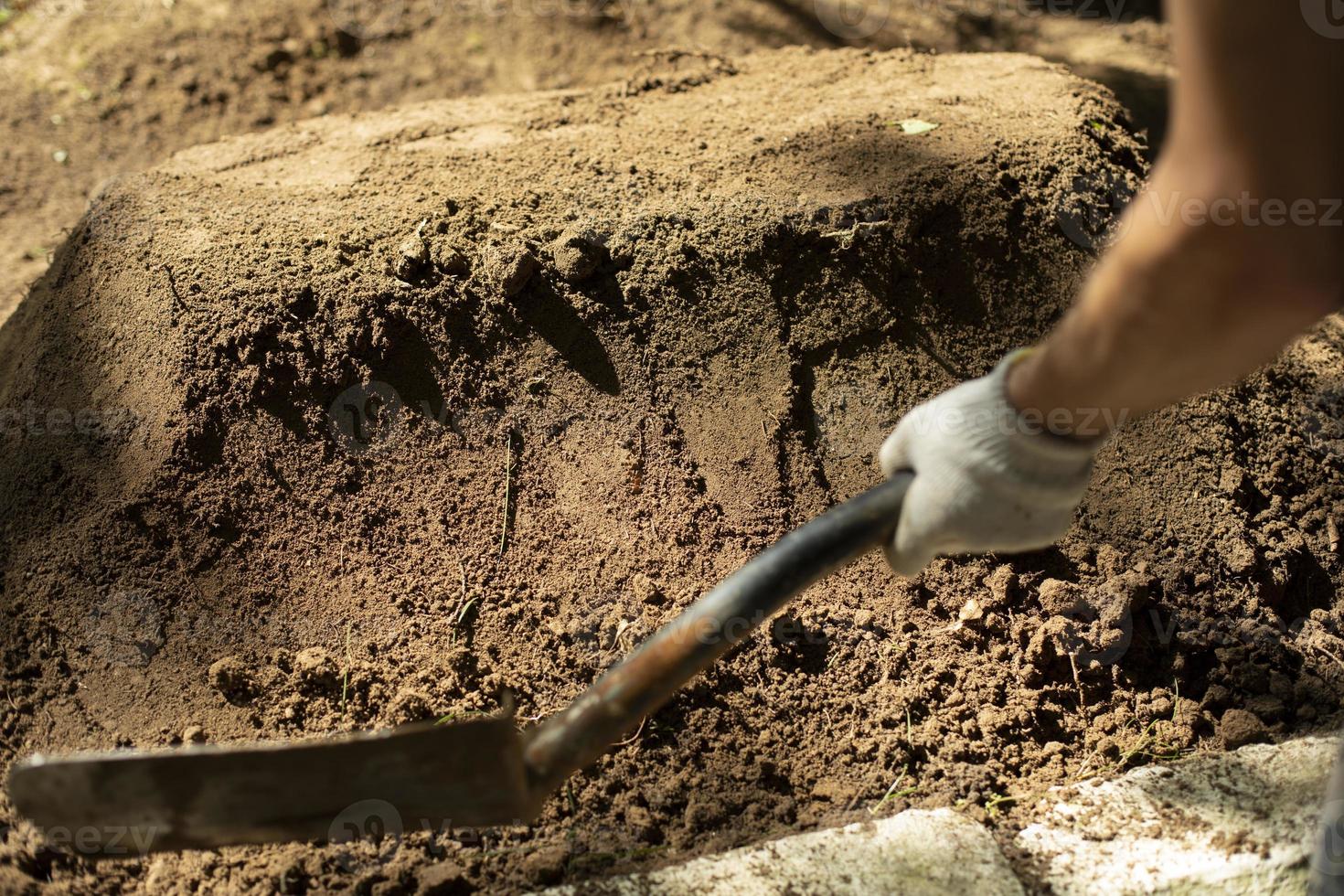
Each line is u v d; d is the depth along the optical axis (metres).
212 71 5.29
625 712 1.96
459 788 1.95
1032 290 3.06
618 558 2.67
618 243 2.89
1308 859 2.13
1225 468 2.90
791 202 2.98
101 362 2.83
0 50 5.43
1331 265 1.37
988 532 1.88
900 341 2.94
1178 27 1.34
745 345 2.87
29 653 2.49
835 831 2.21
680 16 5.62
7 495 2.69
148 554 2.58
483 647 2.55
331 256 2.85
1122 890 2.12
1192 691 2.64
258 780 1.91
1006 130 3.31
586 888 2.11
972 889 2.09
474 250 2.88
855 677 2.57
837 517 1.94
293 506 2.67
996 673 2.60
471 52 5.46
